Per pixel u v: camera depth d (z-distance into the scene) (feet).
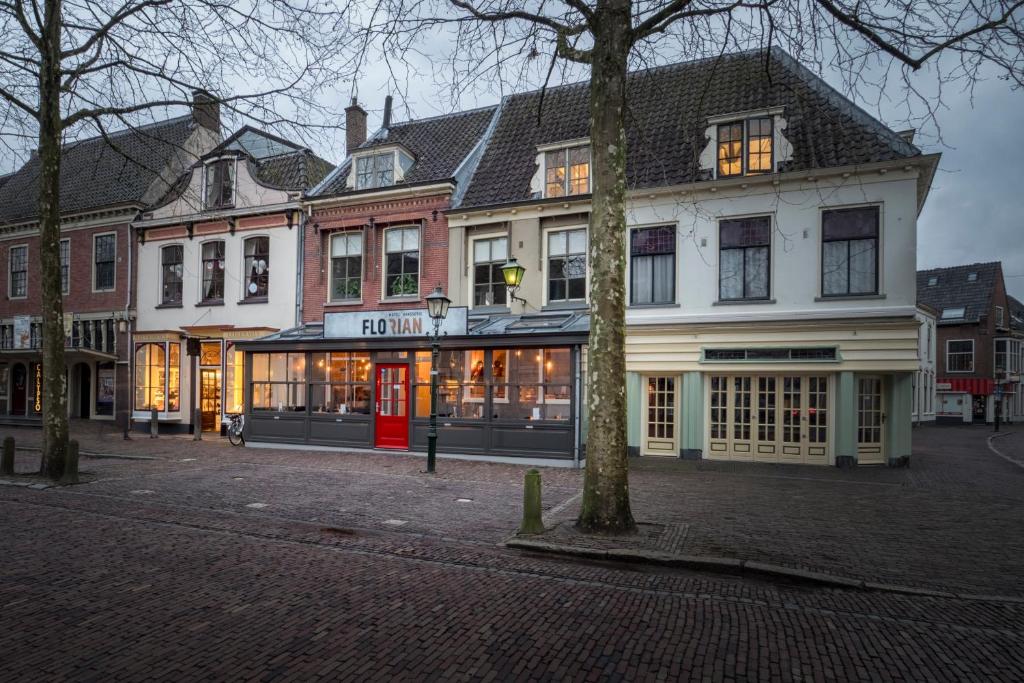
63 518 28.25
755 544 24.30
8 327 81.30
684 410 51.80
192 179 70.38
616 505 25.38
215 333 67.51
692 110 53.47
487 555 23.39
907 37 24.98
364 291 62.39
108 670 13.65
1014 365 148.25
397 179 62.28
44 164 37.70
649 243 53.21
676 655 14.84
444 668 13.98
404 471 43.37
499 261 58.03
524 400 48.96
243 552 23.15
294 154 71.15
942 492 36.50
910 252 45.11
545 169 56.95
